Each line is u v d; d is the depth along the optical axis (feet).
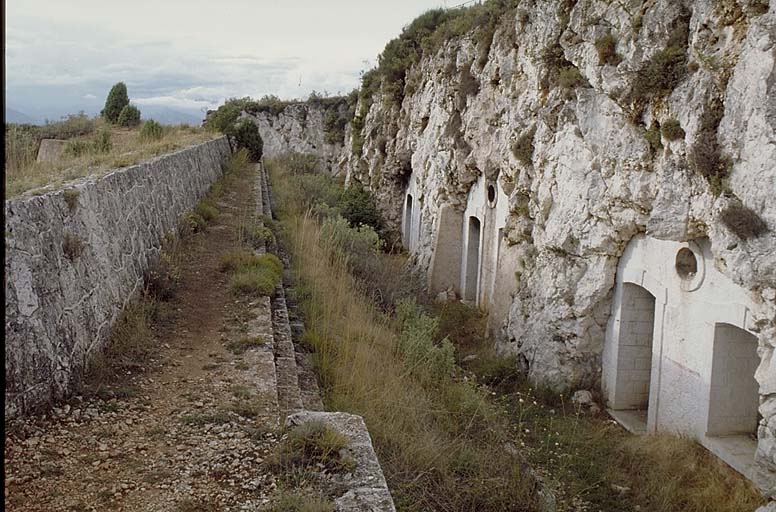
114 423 18.06
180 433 17.83
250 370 22.85
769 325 28.60
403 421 26.13
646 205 37.55
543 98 49.44
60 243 20.45
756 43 29.09
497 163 62.08
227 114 113.50
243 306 30.27
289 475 15.75
